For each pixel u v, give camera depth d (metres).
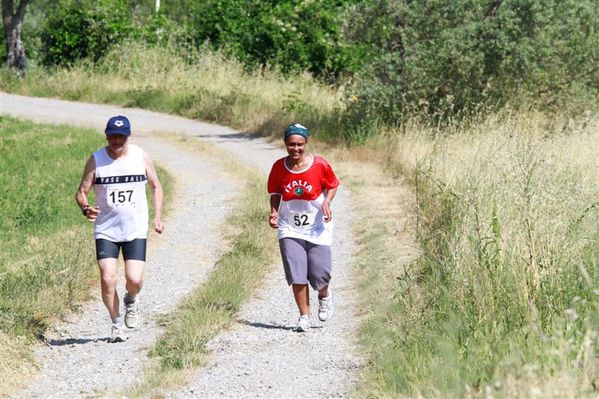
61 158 41.97
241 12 81.88
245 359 16.72
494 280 17.27
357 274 22.77
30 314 19.27
